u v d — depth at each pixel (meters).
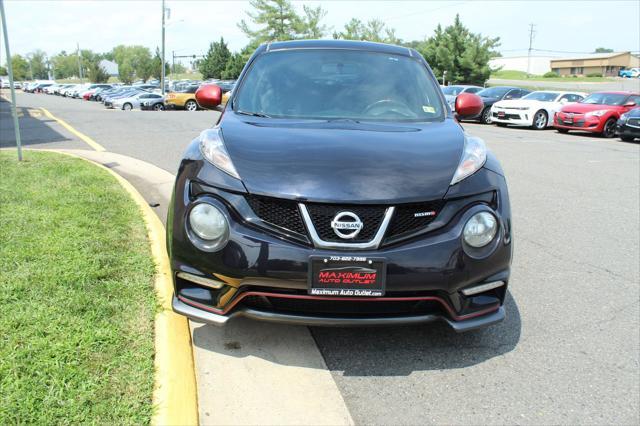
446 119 3.36
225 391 2.35
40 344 2.41
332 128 2.95
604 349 2.86
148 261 3.46
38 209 4.43
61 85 61.34
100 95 43.25
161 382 2.25
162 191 5.88
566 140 13.92
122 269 3.31
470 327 2.45
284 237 2.32
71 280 3.06
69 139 10.32
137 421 2.00
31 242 3.64
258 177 2.40
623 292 3.63
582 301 3.47
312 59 3.72
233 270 2.32
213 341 2.76
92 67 100.94
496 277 2.49
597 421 2.25
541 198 6.48
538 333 3.02
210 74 87.19
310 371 2.54
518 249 4.53
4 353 2.32
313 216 2.31
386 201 2.32
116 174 6.21
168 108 29.73
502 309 2.59
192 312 2.45
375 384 2.46
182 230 2.43
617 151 11.64
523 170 8.47
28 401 2.04
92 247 3.62
